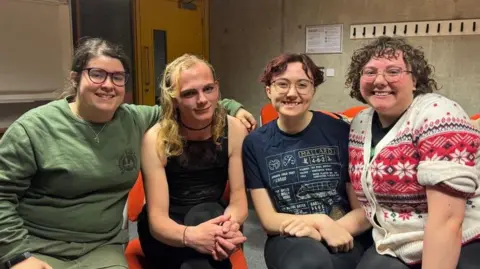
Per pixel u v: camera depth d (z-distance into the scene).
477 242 1.33
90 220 1.46
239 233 1.48
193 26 5.01
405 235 1.33
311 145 1.58
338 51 4.36
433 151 1.23
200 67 1.53
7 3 3.09
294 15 4.59
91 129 1.44
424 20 3.89
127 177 1.51
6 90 3.15
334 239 1.46
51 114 1.42
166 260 1.59
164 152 1.54
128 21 4.31
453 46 3.80
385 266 1.33
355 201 1.58
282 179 1.58
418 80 1.39
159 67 4.66
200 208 1.58
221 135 1.62
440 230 1.20
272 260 1.51
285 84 1.55
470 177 1.19
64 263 1.42
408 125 1.33
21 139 1.35
